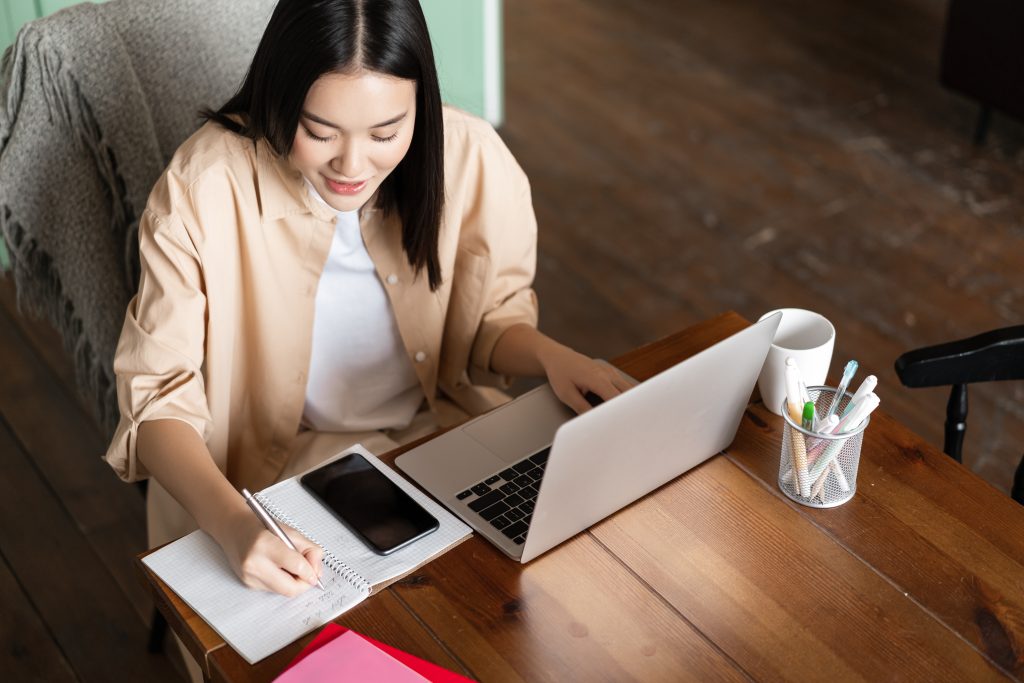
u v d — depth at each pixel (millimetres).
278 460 1478
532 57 3719
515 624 1034
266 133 1177
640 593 1068
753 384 1195
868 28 3879
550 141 3270
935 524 1156
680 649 1016
